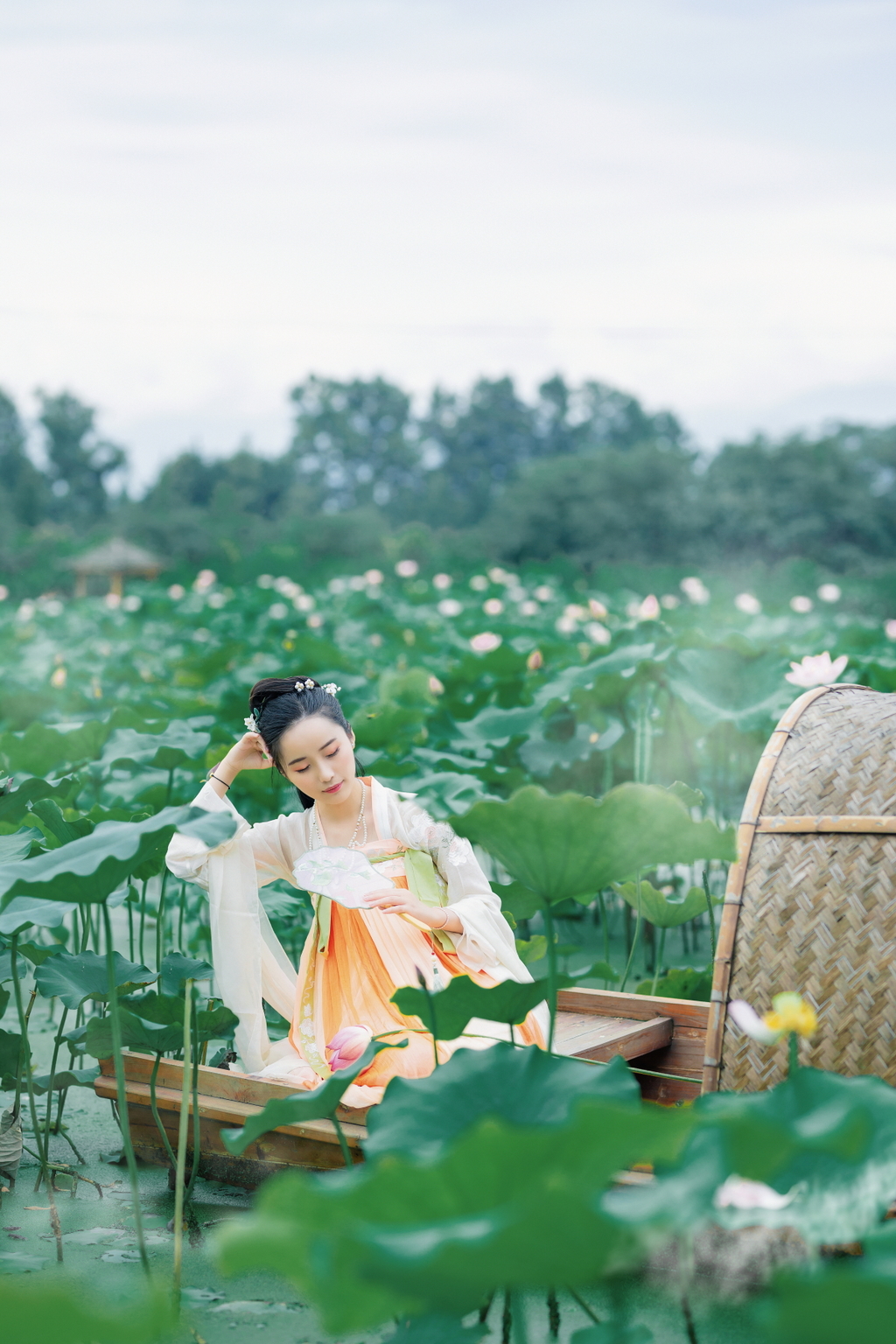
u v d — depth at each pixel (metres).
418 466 96.12
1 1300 1.21
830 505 48.25
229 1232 1.33
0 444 93.62
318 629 13.24
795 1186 1.69
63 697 7.39
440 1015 2.13
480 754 5.36
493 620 14.42
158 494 73.69
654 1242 1.41
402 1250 1.26
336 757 2.99
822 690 2.75
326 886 2.77
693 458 54.97
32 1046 3.90
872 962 2.30
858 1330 1.22
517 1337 1.88
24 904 2.72
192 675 8.85
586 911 5.72
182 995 2.87
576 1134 1.32
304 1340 2.15
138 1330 1.24
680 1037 3.27
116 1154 3.06
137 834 2.22
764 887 2.43
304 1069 2.88
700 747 6.25
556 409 94.88
